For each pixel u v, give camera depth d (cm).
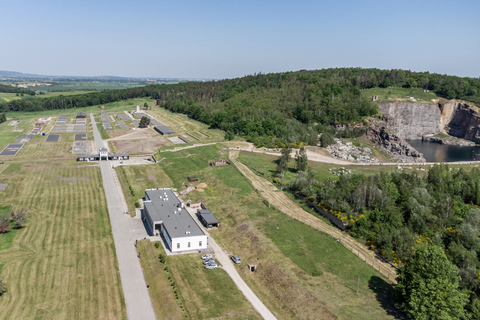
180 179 15962
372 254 9406
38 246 9894
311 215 11694
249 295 8138
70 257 9350
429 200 11300
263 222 11106
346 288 7944
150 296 7888
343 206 11000
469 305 6919
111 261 9231
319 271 8562
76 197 13638
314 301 7531
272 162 17725
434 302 6456
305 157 15775
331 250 9450
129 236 10719
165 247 10031
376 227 10044
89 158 18638
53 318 7006
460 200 11806
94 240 10356
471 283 7581
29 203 12862
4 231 10569
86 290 7956
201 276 8725
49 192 14012
